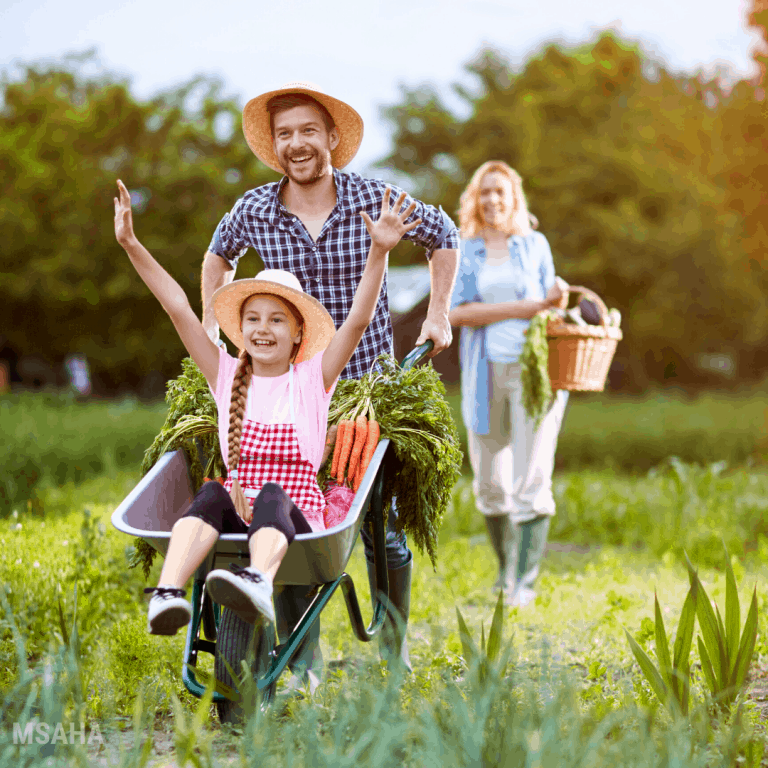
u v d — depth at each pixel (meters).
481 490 11.11
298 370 6.10
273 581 5.60
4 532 10.30
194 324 6.12
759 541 13.41
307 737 4.64
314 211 7.18
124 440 23.92
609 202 65.31
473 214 11.18
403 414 6.42
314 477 6.06
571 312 10.80
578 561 13.73
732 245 61.03
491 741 4.46
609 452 27.41
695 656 7.43
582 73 68.38
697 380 70.69
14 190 55.34
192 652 5.77
